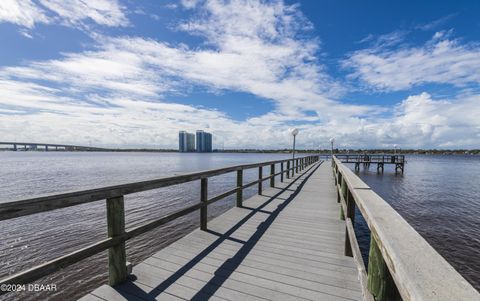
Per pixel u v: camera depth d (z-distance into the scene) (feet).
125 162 198.29
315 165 67.67
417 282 1.95
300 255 9.37
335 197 20.62
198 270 8.19
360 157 144.36
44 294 16.78
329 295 6.90
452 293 1.76
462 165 206.49
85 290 17.33
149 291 6.97
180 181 9.66
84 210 40.14
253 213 15.37
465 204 54.24
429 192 69.56
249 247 10.09
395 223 3.41
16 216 4.59
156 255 9.24
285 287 7.28
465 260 28.02
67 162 195.42
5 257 23.30
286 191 23.45
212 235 11.42
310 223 13.34
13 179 76.64
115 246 7.13
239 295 6.89
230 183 75.56
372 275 4.07
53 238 27.86
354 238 7.07
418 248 2.60
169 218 9.04
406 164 222.07
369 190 6.12
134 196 52.95
